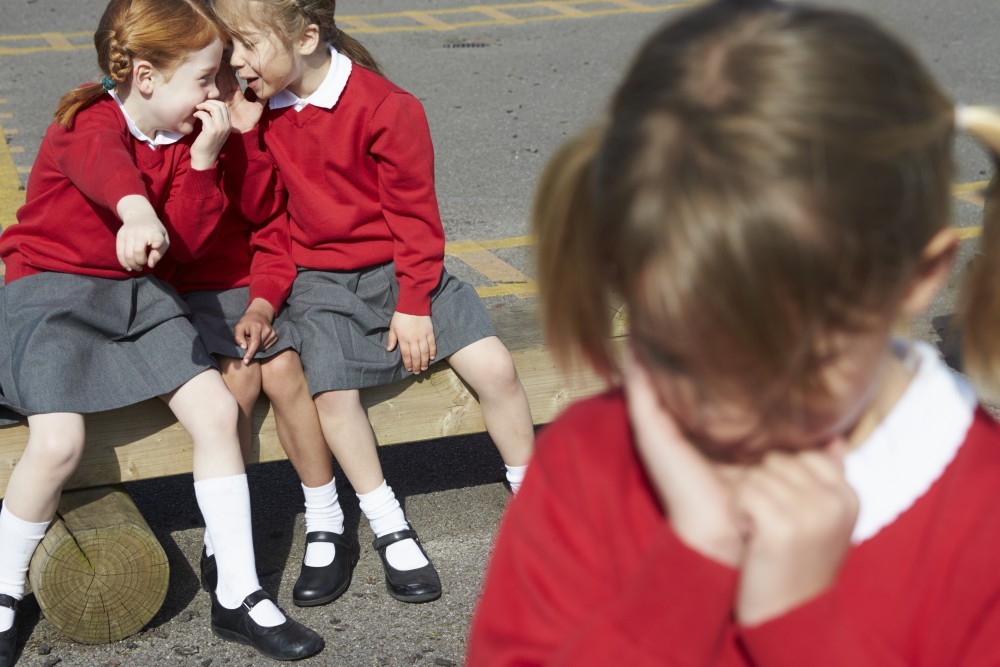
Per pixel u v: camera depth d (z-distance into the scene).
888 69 0.68
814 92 0.66
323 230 2.72
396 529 2.74
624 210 0.69
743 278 0.65
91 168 2.39
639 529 0.92
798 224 0.64
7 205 5.34
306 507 2.77
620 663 0.81
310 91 2.66
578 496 0.95
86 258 2.50
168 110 2.49
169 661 2.48
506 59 8.83
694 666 0.80
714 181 0.65
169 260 2.71
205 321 2.69
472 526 3.01
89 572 2.45
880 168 0.66
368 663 2.48
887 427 0.84
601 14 10.59
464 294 2.78
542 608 0.94
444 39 9.52
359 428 2.68
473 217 5.36
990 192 0.89
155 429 2.55
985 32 9.12
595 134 0.76
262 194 2.71
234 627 2.51
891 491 0.83
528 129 6.88
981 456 0.84
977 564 0.83
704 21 0.72
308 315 2.70
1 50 8.80
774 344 0.66
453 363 2.73
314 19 2.59
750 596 0.79
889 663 0.82
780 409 0.71
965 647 0.84
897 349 0.87
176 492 3.20
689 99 0.68
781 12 0.72
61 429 2.35
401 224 2.69
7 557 2.41
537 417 2.88
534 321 3.00
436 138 6.65
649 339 0.72
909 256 0.69
